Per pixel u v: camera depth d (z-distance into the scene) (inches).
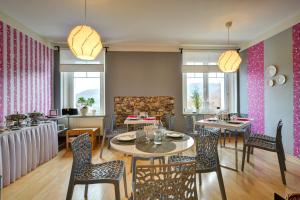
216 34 155.6
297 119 120.6
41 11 113.1
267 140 107.7
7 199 79.9
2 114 112.3
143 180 43.4
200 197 80.1
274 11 115.3
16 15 117.8
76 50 79.8
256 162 120.0
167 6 108.2
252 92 168.2
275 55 139.7
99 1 102.0
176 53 186.7
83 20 126.4
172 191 44.3
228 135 182.9
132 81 183.8
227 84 194.7
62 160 128.3
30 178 100.0
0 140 86.4
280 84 135.0
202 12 116.0
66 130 160.1
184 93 191.2
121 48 181.5
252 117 168.2
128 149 63.0
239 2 104.4
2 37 113.5
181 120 187.5
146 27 139.6
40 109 153.4
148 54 184.7
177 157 81.1
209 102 193.6
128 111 183.2
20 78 129.3
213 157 74.3
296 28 120.5
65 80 182.4
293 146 123.7
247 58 176.4
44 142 122.6
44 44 160.4
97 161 126.3
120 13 116.6
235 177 99.0
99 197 81.8
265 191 84.7
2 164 88.0
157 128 79.7
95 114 180.5
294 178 97.3
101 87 184.2
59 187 90.6
